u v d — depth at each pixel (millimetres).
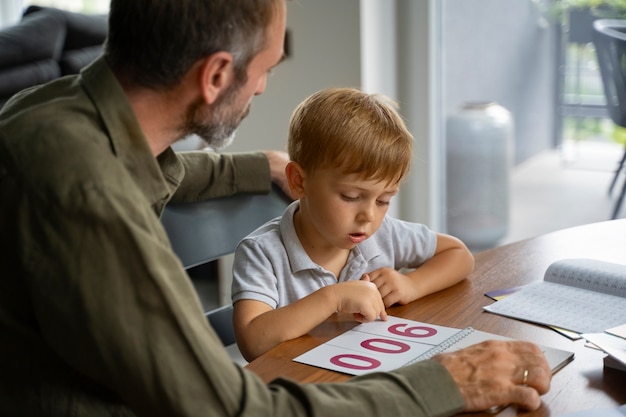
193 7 896
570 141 2719
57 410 888
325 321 1223
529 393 909
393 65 2844
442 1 2816
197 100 948
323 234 1342
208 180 1627
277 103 2840
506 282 1374
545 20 2660
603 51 2588
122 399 906
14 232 819
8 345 882
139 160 935
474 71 2816
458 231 2977
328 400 850
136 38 912
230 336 1563
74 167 827
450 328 1163
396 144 1276
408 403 877
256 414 823
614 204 2688
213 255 1594
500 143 2832
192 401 814
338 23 2672
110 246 805
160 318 809
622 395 939
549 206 2799
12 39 2246
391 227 1497
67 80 976
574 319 1178
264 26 945
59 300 799
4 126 880
